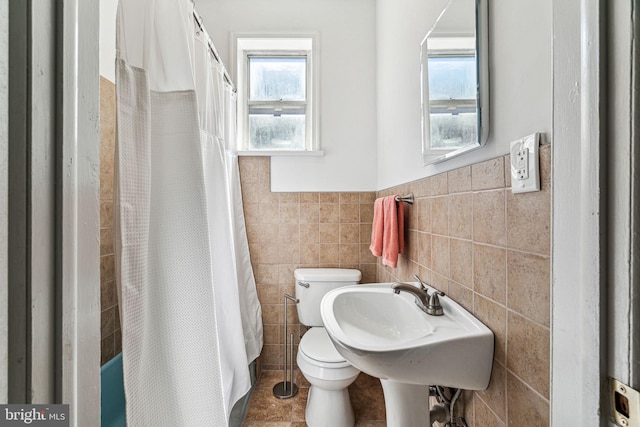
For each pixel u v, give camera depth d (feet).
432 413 3.08
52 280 1.05
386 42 5.68
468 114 2.76
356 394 5.65
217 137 4.49
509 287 2.25
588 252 1.11
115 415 3.15
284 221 6.53
